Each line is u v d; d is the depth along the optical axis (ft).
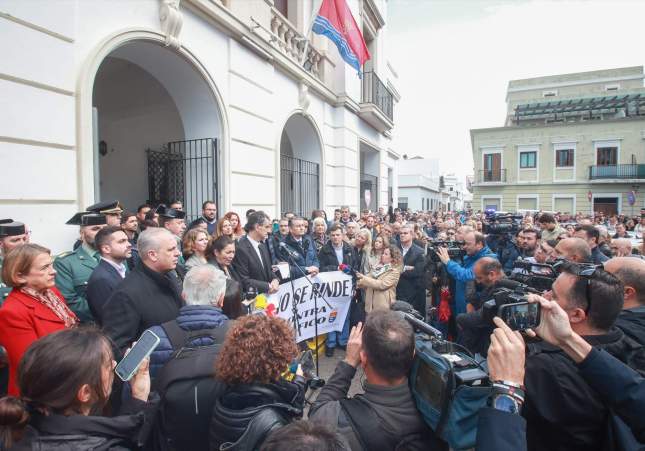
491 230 20.12
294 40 27.40
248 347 4.58
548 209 98.22
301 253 16.48
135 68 23.75
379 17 42.52
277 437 3.06
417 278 15.66
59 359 3.83
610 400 3.95
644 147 88.74
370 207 46.78
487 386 3.98
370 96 40.52
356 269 17.30
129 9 14.56
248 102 21.53
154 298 7.29
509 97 122.93
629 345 4.96
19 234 8.85
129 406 5.01
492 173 103.81
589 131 93.35
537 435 4.75
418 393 4.41
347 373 5.06
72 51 12.27
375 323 4.54
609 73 110.42
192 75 18.44
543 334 4.32
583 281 4.99
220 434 4.38
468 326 9.09
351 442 4.06
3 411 3.53
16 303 6.77
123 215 13.55
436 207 165.89
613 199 92.63
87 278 9.75
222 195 19.76
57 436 3.68
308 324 14.67
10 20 10.59
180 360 5.35
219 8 18.42
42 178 11.40
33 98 11.18
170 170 22.90
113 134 24.09
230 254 11.19
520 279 8.46
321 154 31.91
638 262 6.31
